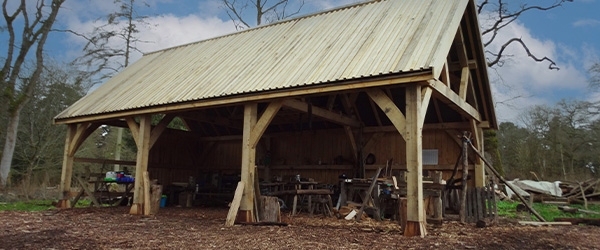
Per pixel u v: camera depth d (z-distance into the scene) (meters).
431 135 10.99
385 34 8.16
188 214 9.51
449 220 8.35
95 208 10.71
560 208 11.38
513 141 24.56
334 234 6.11
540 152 23.06
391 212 8.96
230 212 7.31
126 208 10.95
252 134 7.88
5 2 15.84
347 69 7.12
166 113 9.62
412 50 6.88
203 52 12.16
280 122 12.70
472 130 9.78
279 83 7.64
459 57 8.91
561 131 22.95
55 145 18.77
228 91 8.22
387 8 9.66
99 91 12.09
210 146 14.86
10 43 15.95
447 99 7.60
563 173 22.12
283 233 6.20
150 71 12.21
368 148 11.68
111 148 22.88
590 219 8.41
